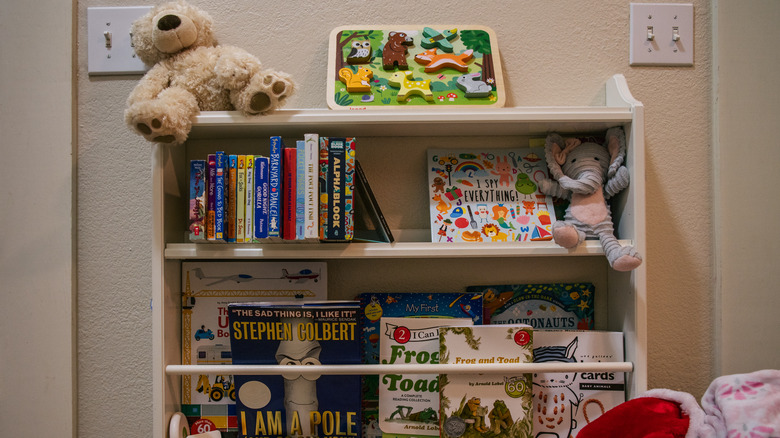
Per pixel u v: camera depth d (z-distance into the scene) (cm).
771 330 97
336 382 85
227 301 94
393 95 92
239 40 100
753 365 97
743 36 98
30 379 96
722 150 98
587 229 87
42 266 97
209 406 93
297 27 100
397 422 89
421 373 86
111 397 98
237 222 84
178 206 93
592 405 88
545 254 84
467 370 82
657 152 100
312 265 95
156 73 89
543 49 101
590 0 101
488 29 97
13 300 96
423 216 99
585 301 97
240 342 85
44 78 97
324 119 84
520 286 97
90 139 100
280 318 84
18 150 97
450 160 96
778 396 68
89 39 99
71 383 97
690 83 101
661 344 99
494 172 95
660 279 99
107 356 99
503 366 83
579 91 101
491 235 90
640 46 100
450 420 84
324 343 84
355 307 83
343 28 97
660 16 101
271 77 81
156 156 85
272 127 89
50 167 97
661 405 76
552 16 101
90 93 100
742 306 97
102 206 99
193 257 86
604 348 89
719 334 97
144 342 99
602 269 99
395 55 93
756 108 98
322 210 81
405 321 90
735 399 70
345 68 93
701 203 100
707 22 101
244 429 86
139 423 98
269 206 80
